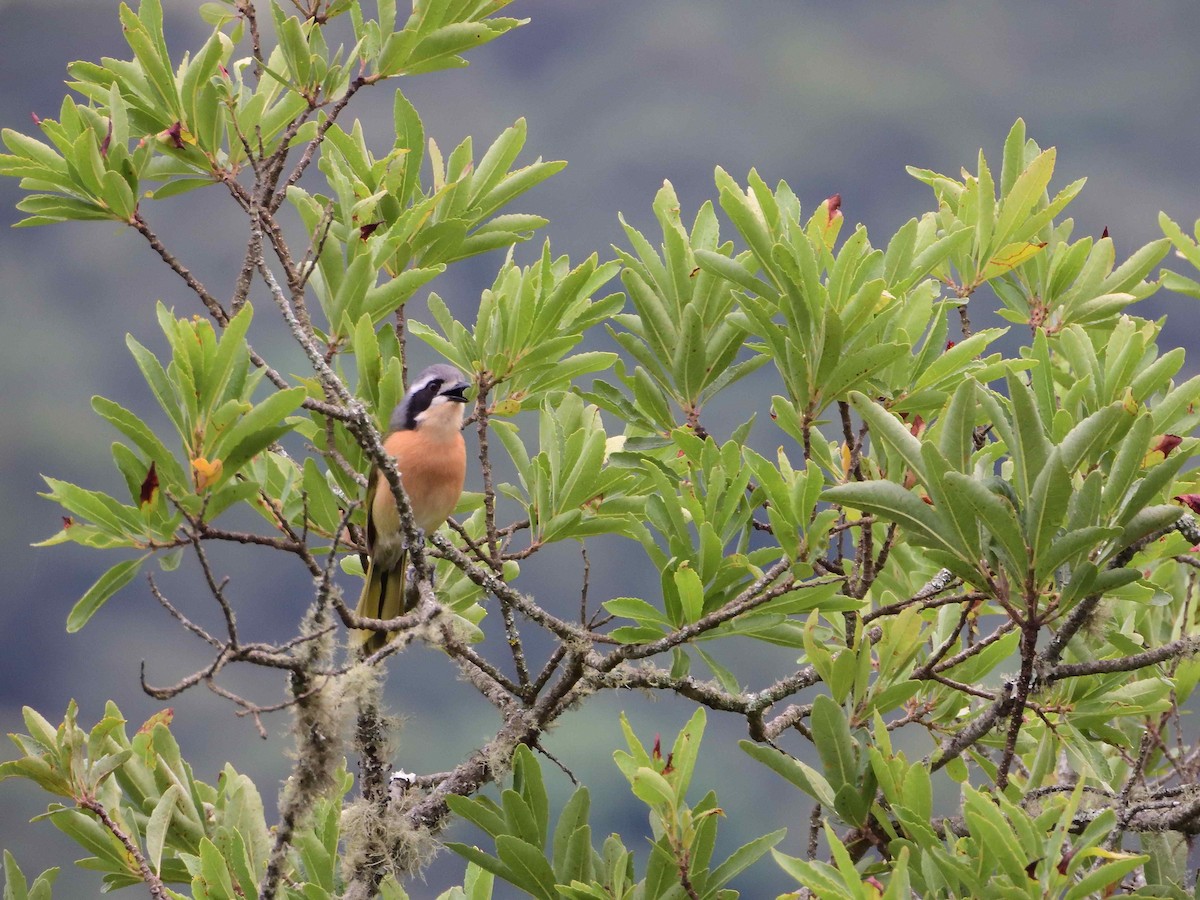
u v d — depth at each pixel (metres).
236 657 6.82
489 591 9.59
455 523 10.22
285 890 8.44
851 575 10.39
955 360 9.38
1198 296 10.88
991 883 7.05
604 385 10.60
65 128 9.72
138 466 7.76
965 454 7.90
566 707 9.08
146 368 7.77
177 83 10.12
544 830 8.38
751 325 9.42
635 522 8.92
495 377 10.01
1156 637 10.88
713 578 8.59
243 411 7.62
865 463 9.95
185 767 9.21
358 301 9.55
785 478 9.38
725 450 8.95
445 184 10.59
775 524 8.32
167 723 9.29
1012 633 9.57
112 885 8.67
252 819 8.79
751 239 9.05
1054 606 7.73
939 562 7.94
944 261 10.87
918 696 9.92
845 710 8.68
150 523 7.70
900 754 7.81
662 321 10.35
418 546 8.68
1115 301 10.75
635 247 10.48
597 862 8.47
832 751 8.07
